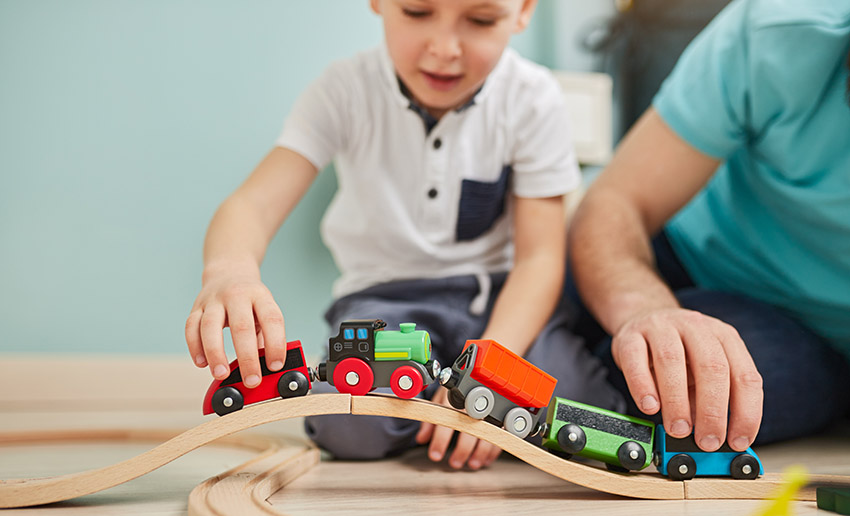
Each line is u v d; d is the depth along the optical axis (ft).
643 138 3.30
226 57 5.91
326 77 3.38
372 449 2.84
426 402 2.00
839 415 3.37
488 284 3.36
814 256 3.14
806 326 3.34
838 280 3.08
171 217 5.80
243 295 2.13
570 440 2.04
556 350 3.03
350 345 2.02
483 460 2.64
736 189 3.41
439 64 2.74
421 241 3.40
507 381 2.00
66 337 5.62
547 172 3.33
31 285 5.59
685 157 3.18
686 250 3.81
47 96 5.64
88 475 1.99
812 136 2.88
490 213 3.45
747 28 3.00
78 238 5.66
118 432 3.72
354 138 3.38
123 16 5.74
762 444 3.07
